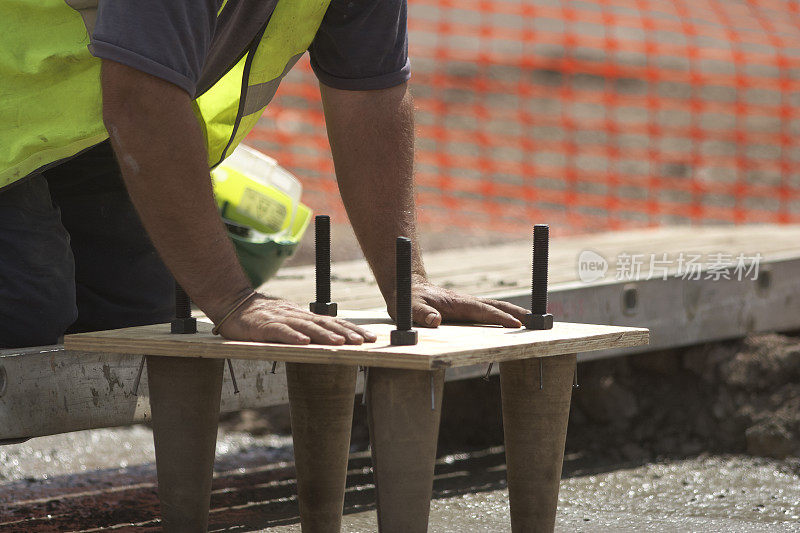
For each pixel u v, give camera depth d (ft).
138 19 21.11
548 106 143.02
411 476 20.38
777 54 149.28
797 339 43.70
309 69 136.46
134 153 21.44
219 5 22.66
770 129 131.85
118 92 21.29
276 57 25.80
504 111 140.56
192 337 22.18
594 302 38.65
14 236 25.98
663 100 143.43
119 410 27.99
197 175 21.83
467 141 126.72
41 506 33.88
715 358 42.34
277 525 31.58
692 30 159.63
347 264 50.52
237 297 21.99
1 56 24.40
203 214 21.93
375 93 26.03
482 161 118.11
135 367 28.22
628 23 168.25
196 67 22.04
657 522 31.71
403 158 26.13
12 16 24.47
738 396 41.29
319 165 101.71
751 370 41.45
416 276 25.50
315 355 19.98
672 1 175.01
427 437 20.42
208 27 22.22
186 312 23.29
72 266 27.48
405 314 20.52
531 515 22.43
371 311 27.40
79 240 29.07
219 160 28.02
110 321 29.86
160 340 21.83
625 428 42.22
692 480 36.96
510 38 165.07
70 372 26.89
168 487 23.02
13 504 34.12
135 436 44.45
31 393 26.17
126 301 29.96
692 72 144.15
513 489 22.62
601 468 38.75
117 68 21.22
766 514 32.73
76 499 34.83
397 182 25.94
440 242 82.43
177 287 23.13
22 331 26.66
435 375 20.34
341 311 27.43
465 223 90.63
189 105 21.98
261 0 23.90
